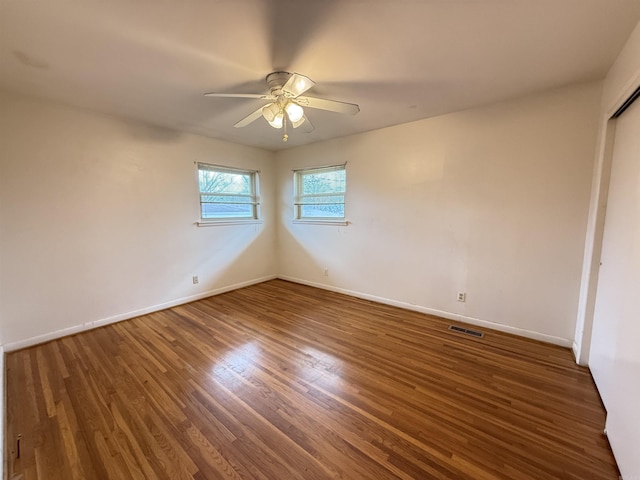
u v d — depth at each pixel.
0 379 1.93
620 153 1.81
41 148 2.49
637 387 1.24
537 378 2.01
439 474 1.29
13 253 2.40
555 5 1.35
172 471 1.31
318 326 2.92
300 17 1.44
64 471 1.31
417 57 1.83
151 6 1.35
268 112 2.07
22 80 2.11
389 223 3.46
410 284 3.36
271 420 1.62
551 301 2.50
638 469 1.13
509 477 1.28
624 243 1.59
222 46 1.69
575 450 1.42
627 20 1.45
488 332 2.77
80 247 2.76
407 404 1.75
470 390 1.88
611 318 1.71
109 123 2.88
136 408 1.71
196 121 3.07
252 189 4.48
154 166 3.25
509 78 2.13
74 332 2.74
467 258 2.92
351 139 3.70
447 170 2.96
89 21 1.45
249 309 3.43
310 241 4.37
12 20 1.43
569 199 2.35
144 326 2.92
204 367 2.16
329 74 2.04
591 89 2.19
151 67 1.93
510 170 2.60
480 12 1.40
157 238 3.33
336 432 1.53
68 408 1.71
